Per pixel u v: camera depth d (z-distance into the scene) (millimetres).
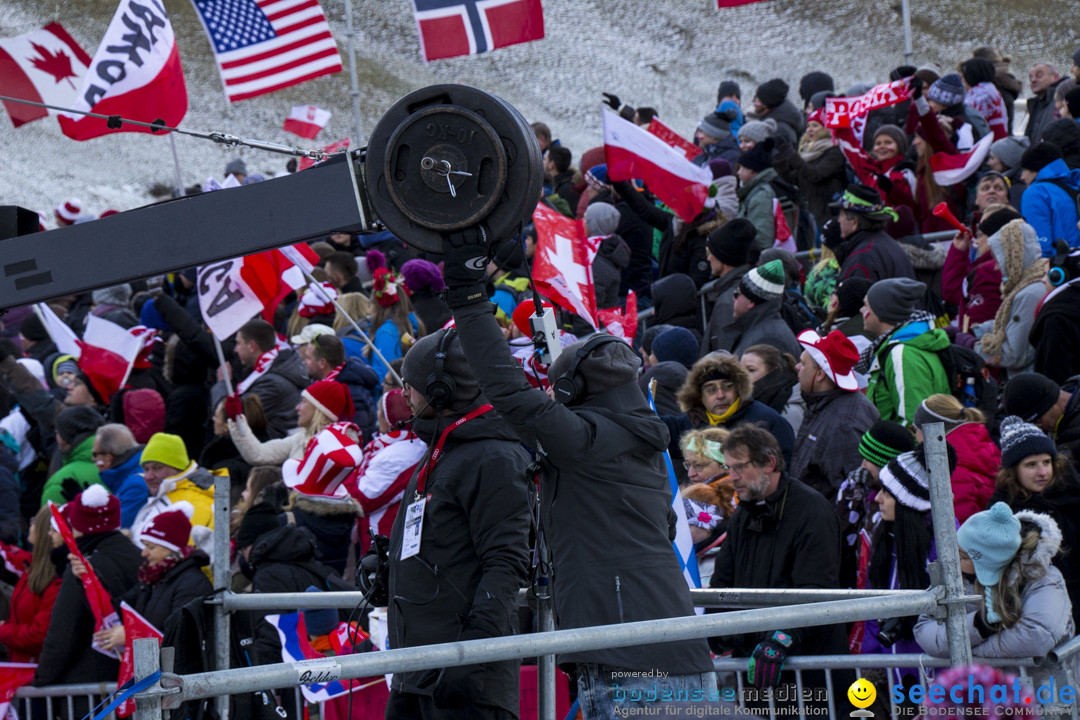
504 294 28609
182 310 31672
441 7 36000
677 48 79312
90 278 12227
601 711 12680
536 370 14133
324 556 22172
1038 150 28078
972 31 73625
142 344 33719
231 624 16953
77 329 39094
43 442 33375
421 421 14773
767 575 17312
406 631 14320
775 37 77875
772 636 16594
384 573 15242
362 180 11867
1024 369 23875
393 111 11656
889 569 17656
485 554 14047
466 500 14172
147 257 12078
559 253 21672
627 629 11461
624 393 13352
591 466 12906
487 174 11445
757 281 24766
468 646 11133
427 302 29531
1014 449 17516
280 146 12688
